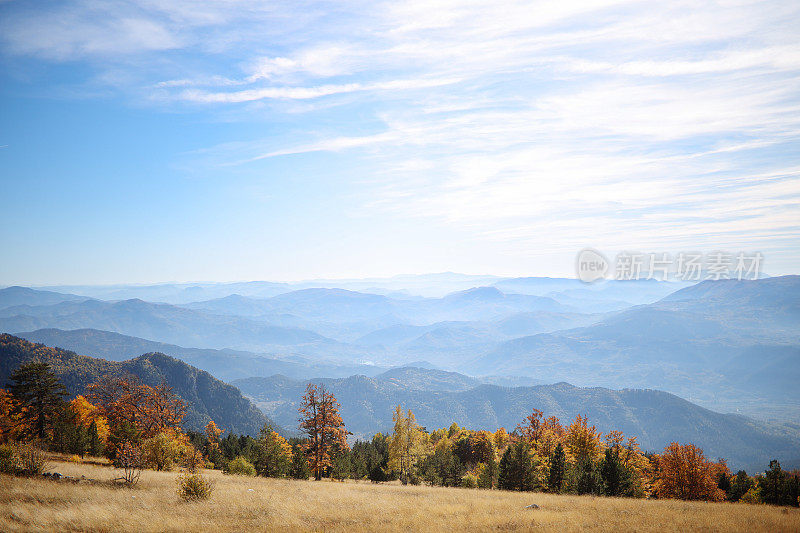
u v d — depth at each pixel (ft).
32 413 165.99
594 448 178.29
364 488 125.39
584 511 81.30
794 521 72.18
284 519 65.82
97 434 163.12
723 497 178.60
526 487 142.92
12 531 54.39
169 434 169.48
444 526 63.82
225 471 166.40
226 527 59.88
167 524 59.93
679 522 68.85
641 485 154.81
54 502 67.97
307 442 179.32
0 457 87.15
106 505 67.56
